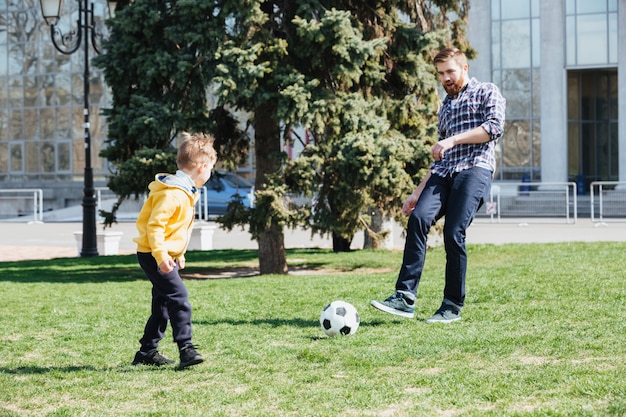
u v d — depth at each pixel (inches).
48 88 1916.8
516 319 309.0
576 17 1475.1
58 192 1845.5
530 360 238.2
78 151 1900.8
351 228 585.3
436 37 614.2
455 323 306.2
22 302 430.3
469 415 182.7
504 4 1515.7
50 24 808.3
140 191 576.1
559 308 328.5
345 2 598.9
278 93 560.4
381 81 619.2
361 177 552.7
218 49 555.8
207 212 1349.7
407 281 302.8
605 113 1563.7
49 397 218.5
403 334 287.9
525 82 1509.6
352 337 285.9
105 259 780.0
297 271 645.9
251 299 410.3
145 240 243.6
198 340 294.0
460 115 307.0
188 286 493.0
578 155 1561.3
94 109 1865.2
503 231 1043.3
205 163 247.3
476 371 225.1
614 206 1288.1
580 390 197.5
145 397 214.7
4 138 1966.0
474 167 303.4
